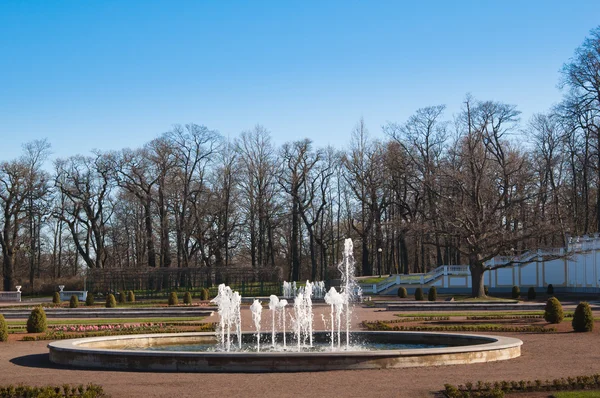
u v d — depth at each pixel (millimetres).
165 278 62688
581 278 59938
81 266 87188
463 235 54969
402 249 80188
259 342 26312
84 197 73312
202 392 15289
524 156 60750
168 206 73562
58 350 20625
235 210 76000
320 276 85562
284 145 76500
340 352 18156
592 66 55781
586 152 62844
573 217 66750
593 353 21438
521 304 44156
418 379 16500
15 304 58000
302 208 77000
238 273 62719
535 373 17328
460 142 66438
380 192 77500
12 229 73938
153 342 25375
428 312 42312
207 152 73938
